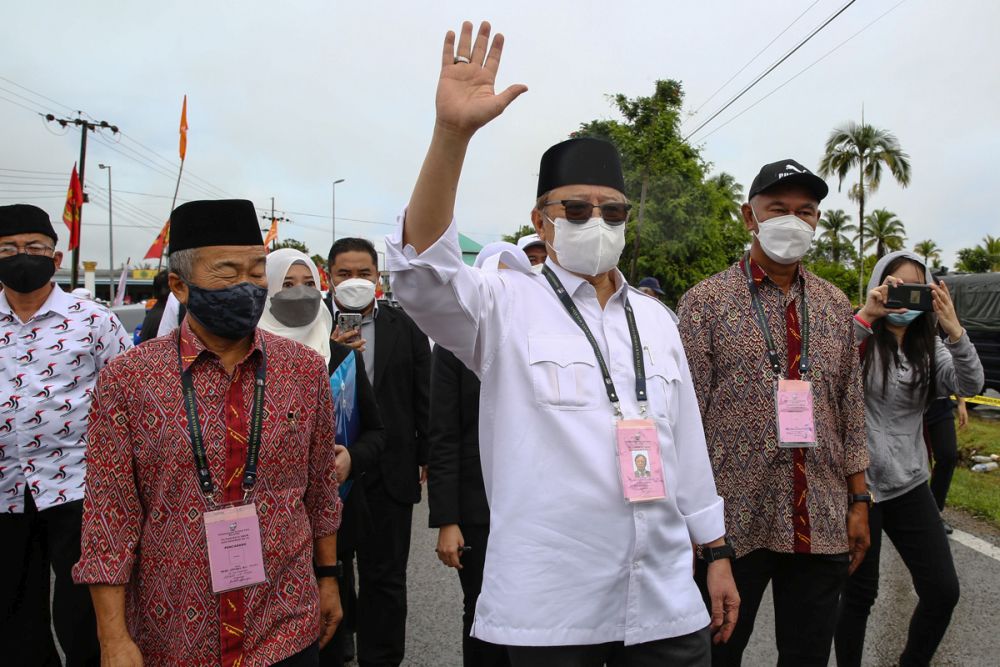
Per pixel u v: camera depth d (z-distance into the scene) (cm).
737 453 257
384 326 343
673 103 2483
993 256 5316
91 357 325
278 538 189
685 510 211
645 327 204
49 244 317
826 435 256
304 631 191
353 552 327
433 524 294
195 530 179
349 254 355
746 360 259
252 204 198
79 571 174
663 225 2642
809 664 258
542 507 177
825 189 266
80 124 2722
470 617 298
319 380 208
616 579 178
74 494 314
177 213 191
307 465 202
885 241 5575
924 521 304
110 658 175
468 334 181
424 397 343
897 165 4194
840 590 258
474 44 165
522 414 182
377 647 317
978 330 1290
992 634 365
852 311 276
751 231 277
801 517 250
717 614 211
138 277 4762
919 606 307
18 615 307
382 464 326
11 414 306
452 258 171
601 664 186
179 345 192
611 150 202
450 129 158
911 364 307
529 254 389
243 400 191
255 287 190
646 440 183
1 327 314
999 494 599
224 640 179
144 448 180
